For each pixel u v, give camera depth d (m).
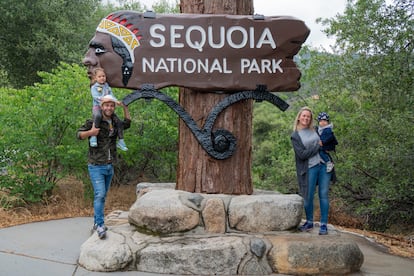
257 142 14.38
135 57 5.11
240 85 5.20
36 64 15.25
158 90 5.20
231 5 5.43
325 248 4.47
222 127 5.25
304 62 9.77
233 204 4.87
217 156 5.16
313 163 4.99
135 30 5.13
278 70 5.27
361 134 8.13
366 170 8.51
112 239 4.52
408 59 7.50
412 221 8.65
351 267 4.53
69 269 4.27
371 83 8.14
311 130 5.09
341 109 9.20
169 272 4.29
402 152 7.05
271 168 10.52
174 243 4.43
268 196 4.98
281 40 5.27
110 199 8.61
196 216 4.71
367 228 8.75
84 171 7.80
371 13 7.97
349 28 8.50
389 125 7.13
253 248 4.41
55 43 14.59
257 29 5.25
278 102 5.25
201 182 5.21
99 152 4.74
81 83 7.58
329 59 9.12
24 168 7.53
